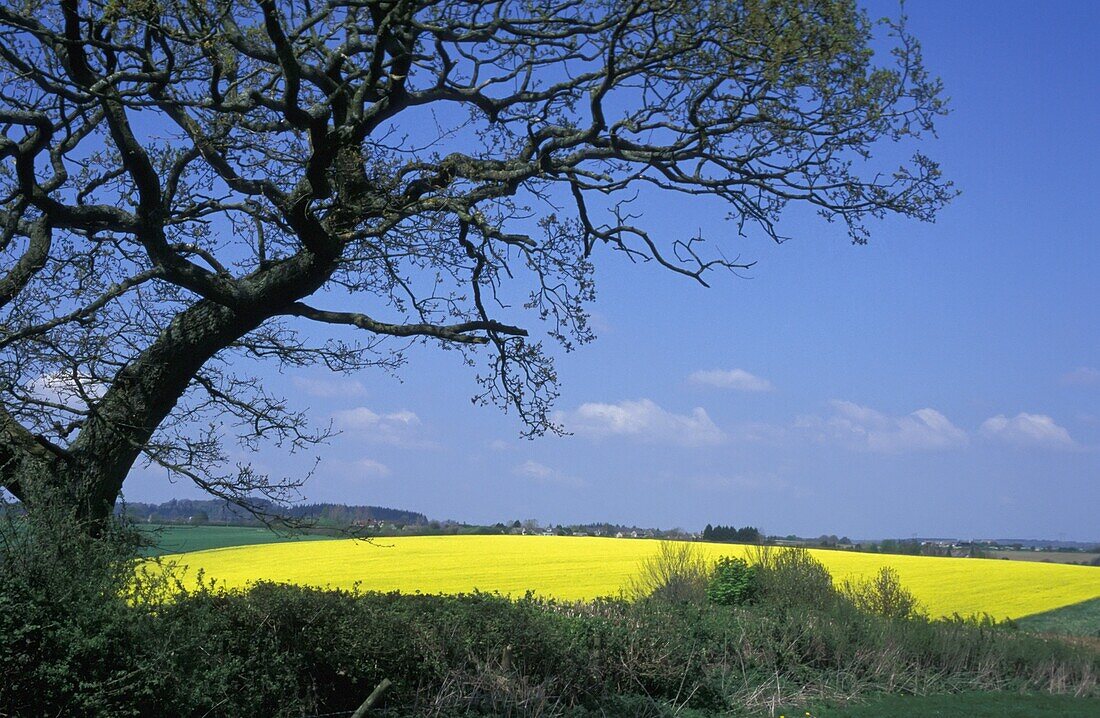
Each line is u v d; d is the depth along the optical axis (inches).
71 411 384.2
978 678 707.4
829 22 369.7
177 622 337.7
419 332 430.0
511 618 490.6
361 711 251.9
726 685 580.7
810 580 893.8
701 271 454.6
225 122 422.9
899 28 407.5
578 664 509.7
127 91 370.0
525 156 436.5
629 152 423.8
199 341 402.6
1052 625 1125.7
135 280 399.2
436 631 454.0
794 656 648.4
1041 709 606.2
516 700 455.2
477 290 451.2
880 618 756.6
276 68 394.3
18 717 280.7
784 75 376.8
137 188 391.9
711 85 396.2
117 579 319.9
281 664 378.9
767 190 426.6
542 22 414.0
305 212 379.2
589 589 1112.2
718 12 371.2
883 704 601.0
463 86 435.5
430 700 432.1
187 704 318.0
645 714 503.5
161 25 356.5
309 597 407.5
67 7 354.3
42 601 293.6
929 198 427.8
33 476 366.0
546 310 462.0
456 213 407.8
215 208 441.1
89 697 286.8
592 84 418.9
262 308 406.0
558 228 438.9
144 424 393.7
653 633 562.6
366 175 402.6
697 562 980.6
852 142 415.5
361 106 391.2
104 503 385.1
